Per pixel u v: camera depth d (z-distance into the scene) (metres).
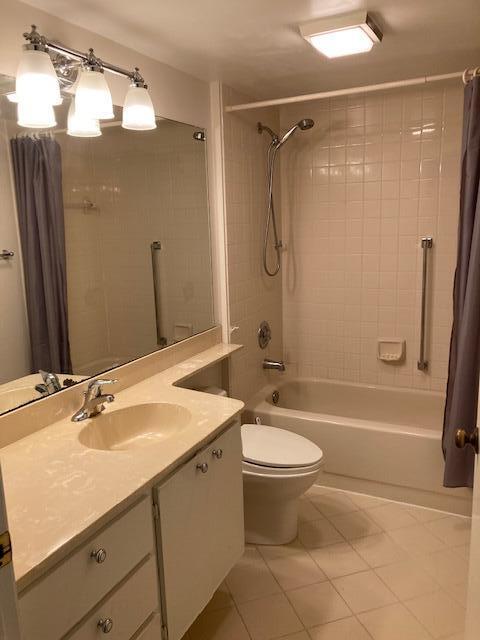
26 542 1.06
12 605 0.64
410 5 1.77
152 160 2.24
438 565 2.20
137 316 2.21
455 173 2.92
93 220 1.97
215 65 2.34
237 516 1.89
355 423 2.72
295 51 2.19
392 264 3.18
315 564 2.22
